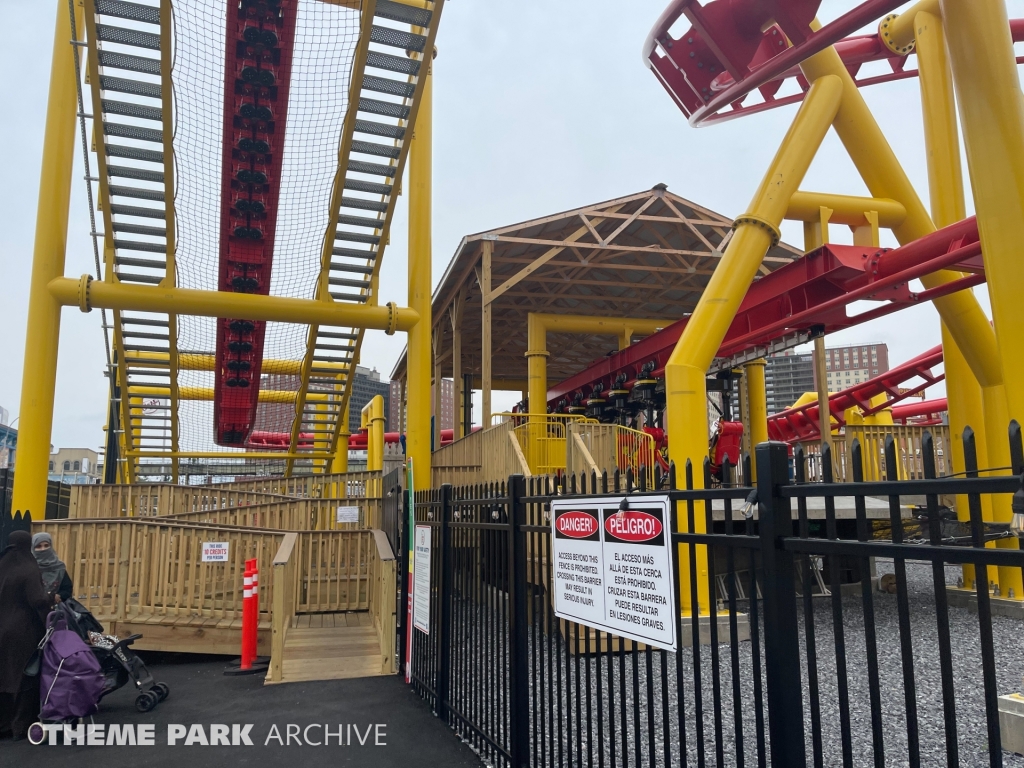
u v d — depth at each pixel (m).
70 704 5.57
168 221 11.88
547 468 12.55
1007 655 7.32
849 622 9.26
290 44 10.60
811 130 10.58
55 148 12.00
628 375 19.59
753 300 12.65
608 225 18.92
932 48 12.24
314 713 6.11
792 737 2.18
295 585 9.73
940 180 12.07
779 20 8.32
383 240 13.31
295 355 17.48
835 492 2.04
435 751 5.12
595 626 3.40
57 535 8.73
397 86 11.22
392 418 77.88
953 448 12.11
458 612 5.72
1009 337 6.52
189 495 13.62
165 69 9.98
